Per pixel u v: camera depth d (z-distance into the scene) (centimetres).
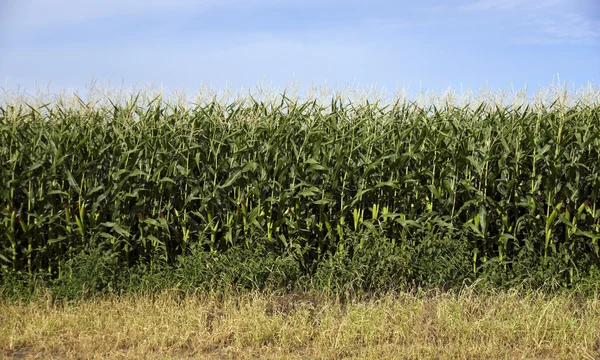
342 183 978
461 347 674
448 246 906
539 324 724
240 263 888
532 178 940
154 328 720
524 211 971
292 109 992
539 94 997
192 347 691
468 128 966
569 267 924
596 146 955
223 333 713
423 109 1016
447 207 960
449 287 911
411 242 929
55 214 935
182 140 964
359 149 980
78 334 722
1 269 913
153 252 935
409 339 710
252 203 964
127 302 822
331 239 953
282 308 811
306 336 714
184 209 945
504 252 941
